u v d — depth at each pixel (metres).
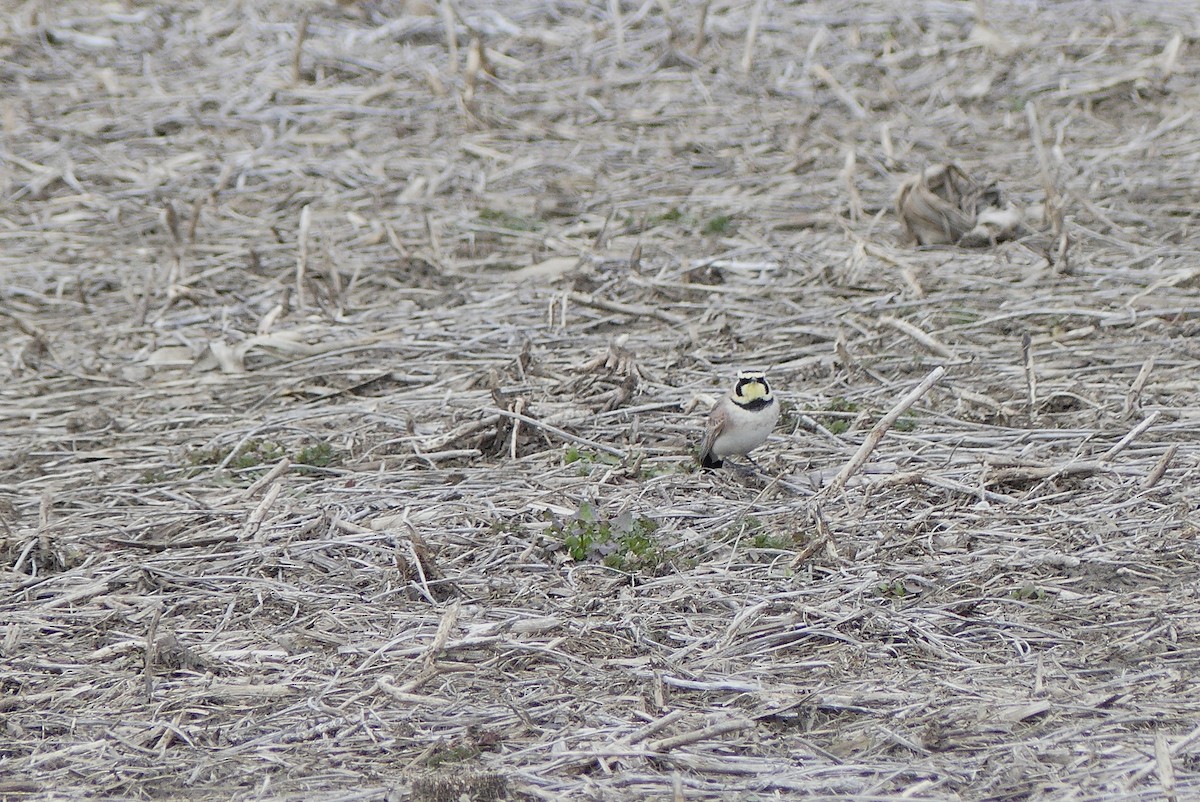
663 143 38.31
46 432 22.91
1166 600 15.47
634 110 41.16
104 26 49.31
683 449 20.86
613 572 16.91
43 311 29.27
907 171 35.41
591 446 20.78
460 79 43.47
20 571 17.42
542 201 34.41
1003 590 15.98
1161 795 11.78
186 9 50.88
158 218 34.09
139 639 15.61
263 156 38.28
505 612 15.91
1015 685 13.97
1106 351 23.89
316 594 16.58
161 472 20.97
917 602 15.84
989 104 40.25
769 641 15.05
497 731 13.46
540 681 14.44
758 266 29.06
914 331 24.33
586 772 12.78
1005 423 21.16
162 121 41.16
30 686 14.76
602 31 46.66
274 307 28.41
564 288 28.72
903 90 41.41
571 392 23.02
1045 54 42.91
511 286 29.12
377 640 15.41
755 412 19.20
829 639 15.14
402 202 34.94
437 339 26.27
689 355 24.47
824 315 26.12
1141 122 38.28
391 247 31.62
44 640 15.77
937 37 44.75
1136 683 13.84
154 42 47.59
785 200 33.91
